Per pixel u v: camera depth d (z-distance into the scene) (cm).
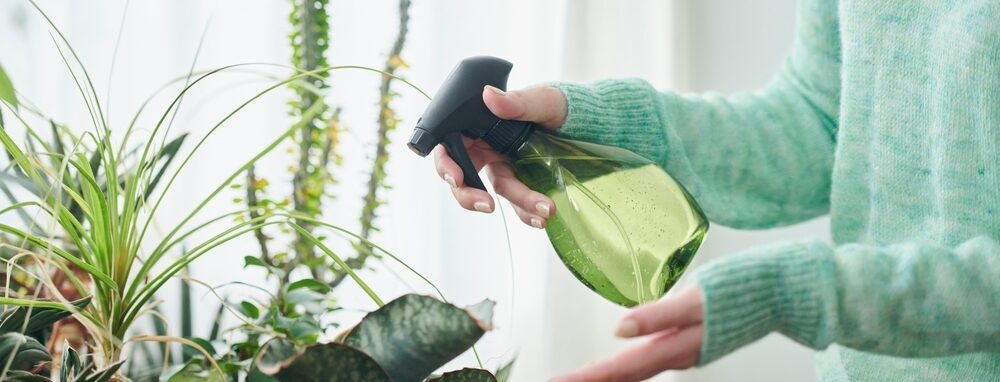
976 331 81
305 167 132
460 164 88
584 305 178
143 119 155
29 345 87
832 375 107
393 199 166
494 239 170
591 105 94
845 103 102
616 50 177
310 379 73
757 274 78
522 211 90
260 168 158
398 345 77
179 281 145
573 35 172
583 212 89
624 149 93
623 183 89
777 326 79
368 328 77
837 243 106
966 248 84
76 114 152
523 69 171
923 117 96
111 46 154
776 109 110
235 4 158
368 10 163
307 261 129
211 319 155
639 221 88
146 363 117
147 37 155
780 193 108
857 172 102
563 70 170
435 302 76
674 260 88
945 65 93
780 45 182
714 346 76
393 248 166
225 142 158
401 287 165
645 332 75
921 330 80
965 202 93
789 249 80
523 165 91
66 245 110
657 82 178
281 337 75
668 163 100
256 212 128
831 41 107
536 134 91
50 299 99
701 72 184
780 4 181
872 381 101
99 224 89
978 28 91
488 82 89
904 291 80
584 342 178
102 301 90
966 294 81
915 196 97
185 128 156
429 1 166
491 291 171
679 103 104
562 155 90
